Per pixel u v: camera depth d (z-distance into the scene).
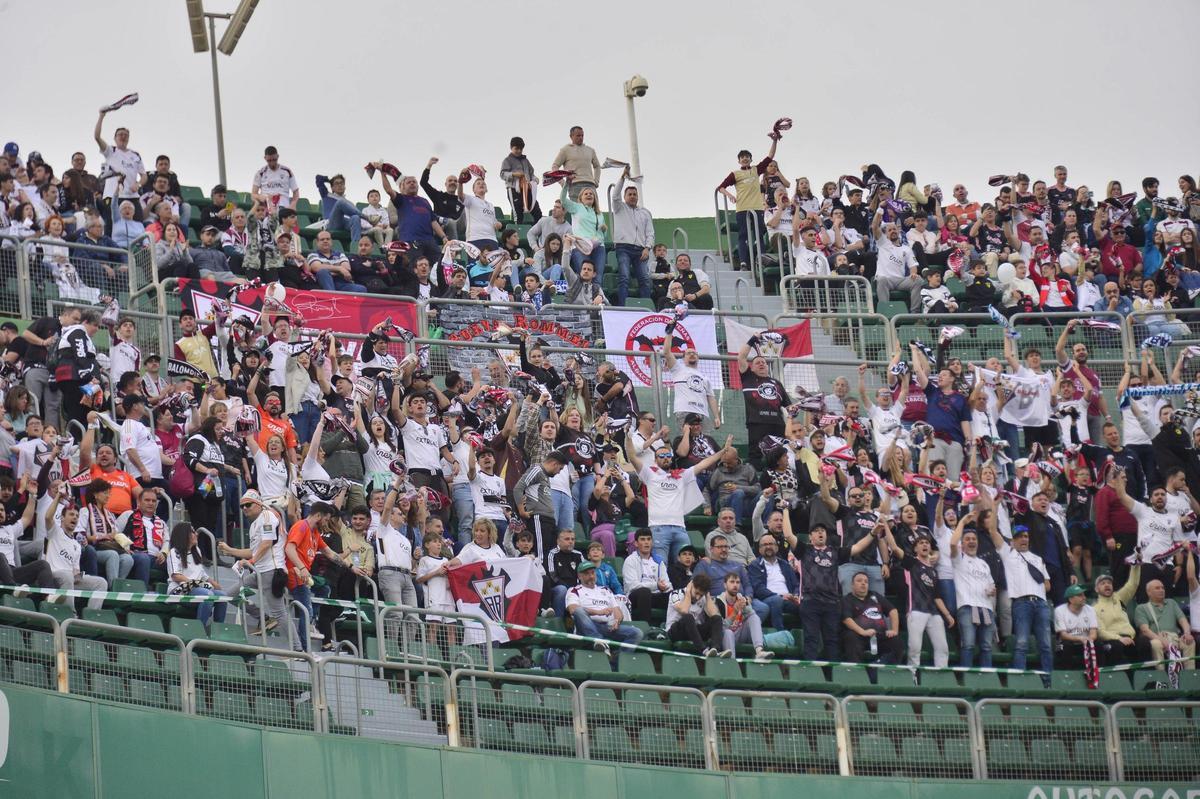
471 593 65.56
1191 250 104.38
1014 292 98.75
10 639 53.25
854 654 70.25
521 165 107.44
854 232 101.56
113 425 66.25
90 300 82.38
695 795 62.38
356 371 78.31
